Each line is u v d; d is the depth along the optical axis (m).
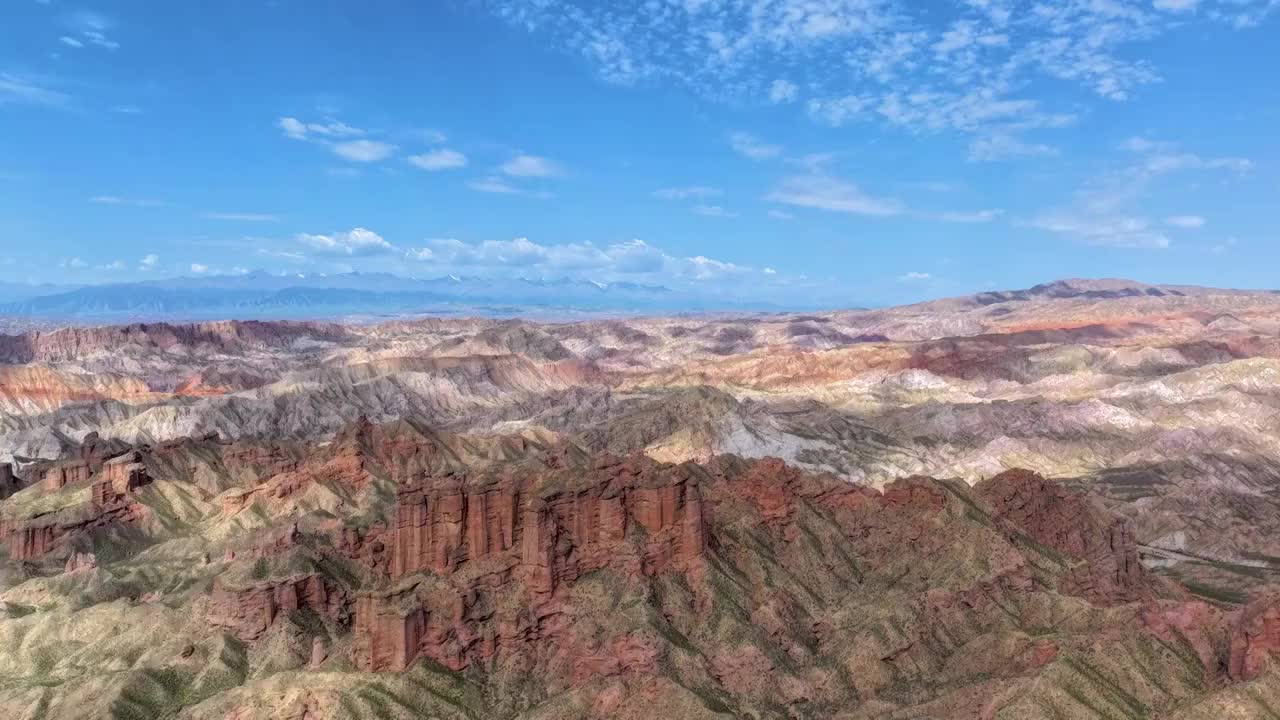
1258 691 90.94
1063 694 95.25
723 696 105.38
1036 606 118.44
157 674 119.94
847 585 129.88
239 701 107.88
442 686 108.38
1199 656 103.69
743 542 131.88
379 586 118.94
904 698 105.88
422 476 121.81
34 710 115.38
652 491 122.12
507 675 111.25
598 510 121.75
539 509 116.25
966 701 100.00
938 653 113.94
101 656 129.62
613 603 114.94
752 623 116.69
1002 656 109.19
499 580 117.06
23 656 132.75
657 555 120.44
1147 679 99.25
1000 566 123.31
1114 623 109.31
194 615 131.25
